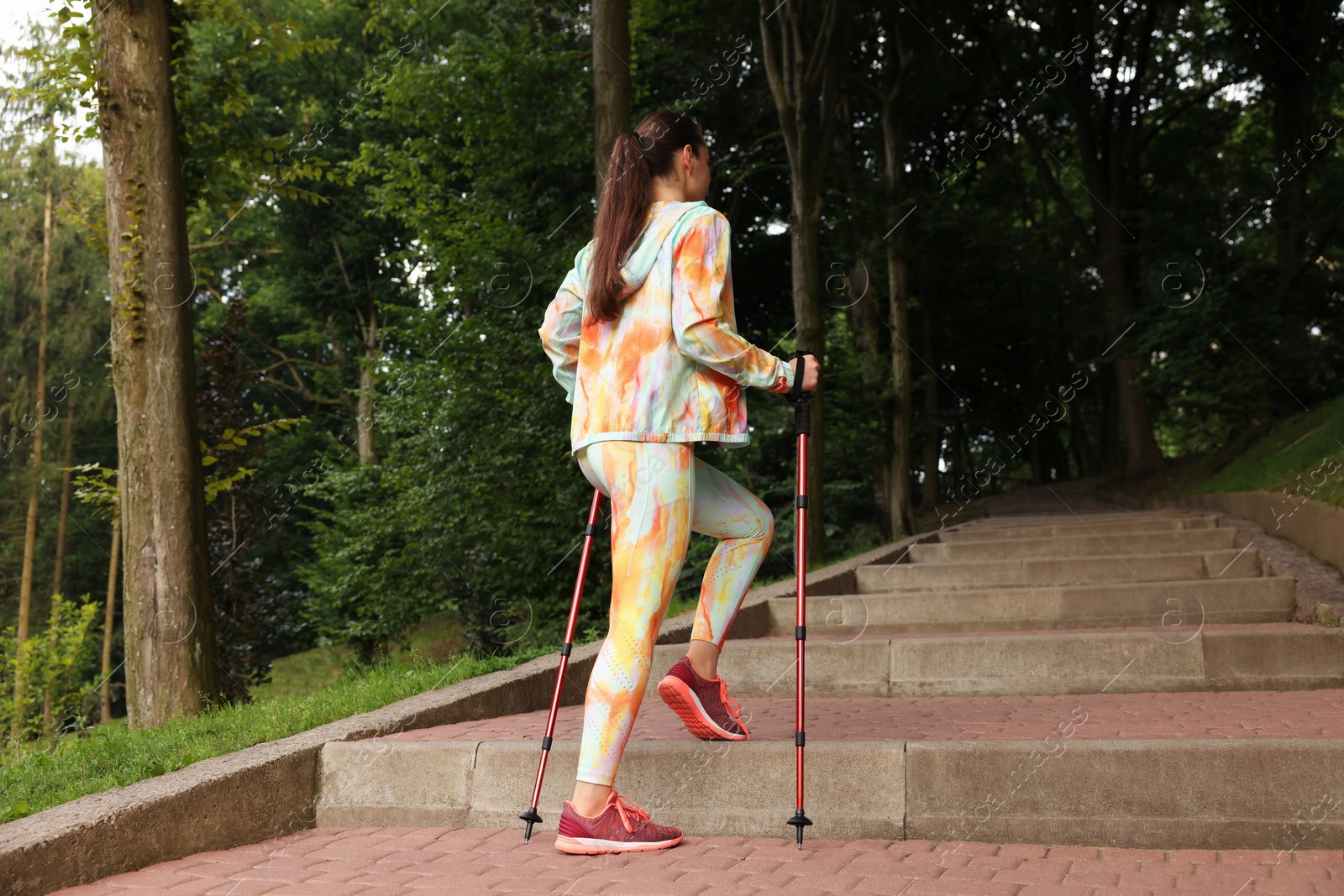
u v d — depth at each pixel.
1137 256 19.70
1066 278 23.97
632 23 15.64
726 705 2.90
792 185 12.53
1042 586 6.87
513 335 11.62
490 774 2.90
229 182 8.93
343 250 23.27
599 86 9.66
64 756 3.68
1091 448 29.92
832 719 3.65
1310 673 4.09
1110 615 5.69
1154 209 20.36
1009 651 4.35
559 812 2.82
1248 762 2.43
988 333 24.78
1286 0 15.44
